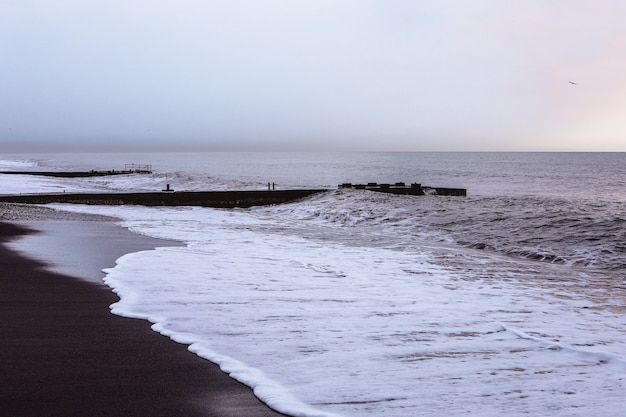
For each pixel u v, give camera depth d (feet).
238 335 21.85
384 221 76.07
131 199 98.07
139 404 14.90
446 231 66.18
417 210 83.15
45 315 24.13
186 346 20.27
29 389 15.71
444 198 102.58
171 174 179.73
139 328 22.45
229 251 46.39
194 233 59.47
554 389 16.72
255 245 51.49
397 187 122.52
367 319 25.16
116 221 69.46
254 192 104.58
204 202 101.76
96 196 96.53
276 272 36.65
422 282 35.86
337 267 40.42
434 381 17.25
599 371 18.42
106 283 31.12
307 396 15.84
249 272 36.24
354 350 20.31
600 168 342.03
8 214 71.51
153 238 53.57
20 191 120.98
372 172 290.76
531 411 15.03
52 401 14.92
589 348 21.67
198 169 323.78
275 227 70.38
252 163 475.31
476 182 214.07
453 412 14.92
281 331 22.59
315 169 331.16
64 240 49.37
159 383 16.49
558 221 67.46
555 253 51.11
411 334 22.75
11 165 336.29
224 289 30.63
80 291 29.07
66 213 77.25
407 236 63.98
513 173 278.87
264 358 19.11
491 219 71.97
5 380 16.37
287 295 29.73
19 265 36.32
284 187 136.77
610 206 98.68
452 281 36.83
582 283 38.50
